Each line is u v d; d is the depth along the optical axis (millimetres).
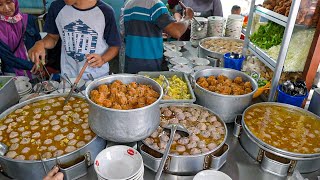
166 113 1407
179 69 2021
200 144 1188
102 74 2031
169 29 1998
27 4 4477
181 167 1113
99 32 1907
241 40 2709
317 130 1345
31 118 1393
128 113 1010
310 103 1562
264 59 1747
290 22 1381
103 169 1014
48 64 2582
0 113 1411
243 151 1302
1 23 2289
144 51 2207
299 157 1112
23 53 2479
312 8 1411
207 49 2395
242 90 1535
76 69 1997
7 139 1239
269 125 1364
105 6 1912
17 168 1044
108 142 1261
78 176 1101
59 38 2150
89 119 1146
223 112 1437
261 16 1896
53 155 1131
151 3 2023
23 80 1767
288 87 1543
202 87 1562
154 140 1220
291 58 1563
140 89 1258
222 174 1030
